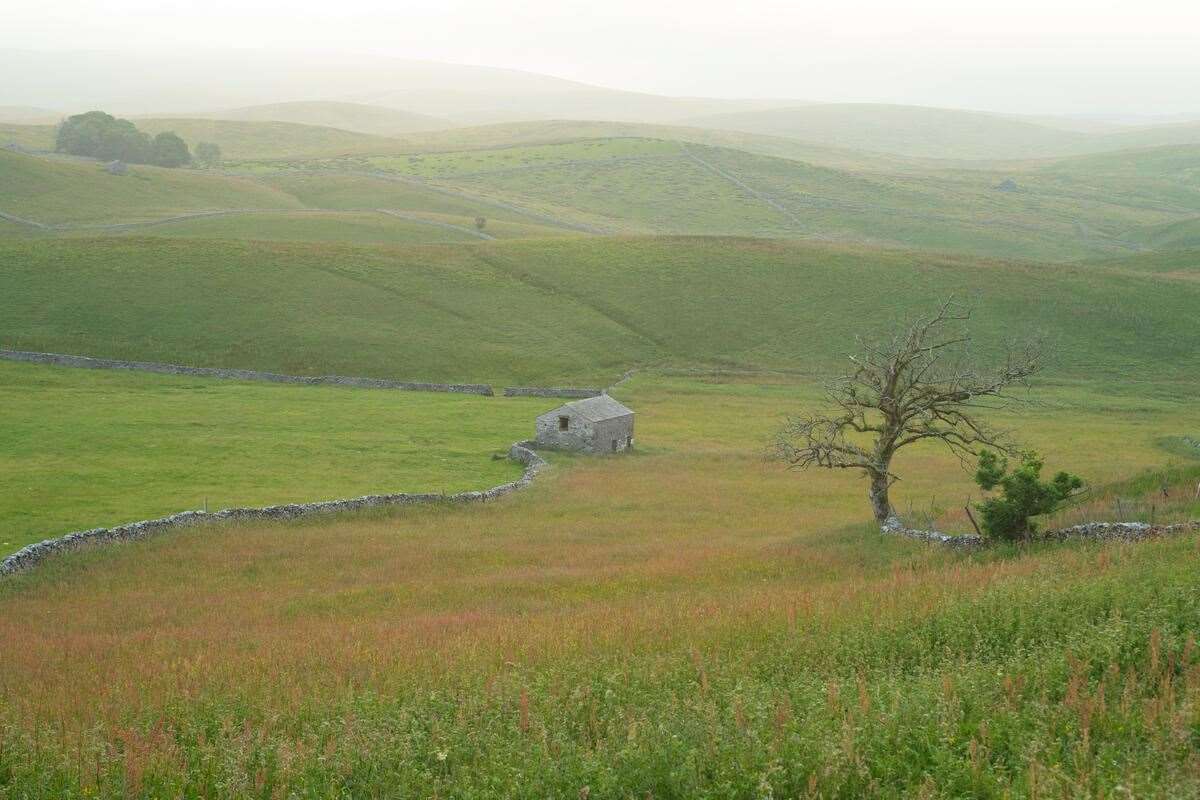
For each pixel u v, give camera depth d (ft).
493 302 424.05
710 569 127.85
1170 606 59.11
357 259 455.22
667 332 407.85
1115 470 228.22
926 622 65.72
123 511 174.09
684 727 46.32
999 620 63.67
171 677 73.20
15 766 48.06
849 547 133.90
